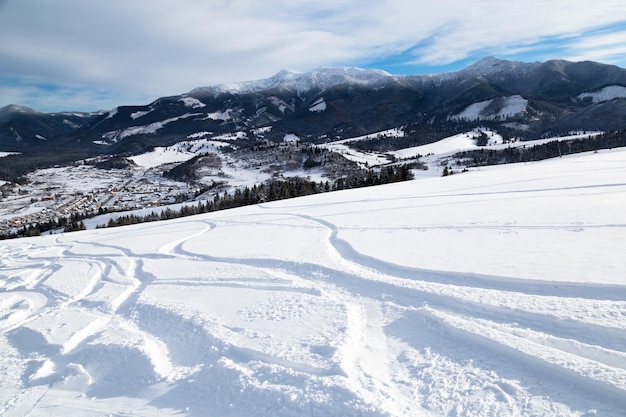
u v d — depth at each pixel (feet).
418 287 22.58
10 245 72.64
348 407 12.41
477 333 15.97
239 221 70.28
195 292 28.12
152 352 18.31
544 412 11.51
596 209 40.14
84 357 18.93
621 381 11.73
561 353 13.74
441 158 572.51
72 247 61.41
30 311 29.73
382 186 118.93
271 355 16.34
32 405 15.84
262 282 28.71
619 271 20.49
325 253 35.45
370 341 17.76
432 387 13.51
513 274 22.09
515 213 43.68
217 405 14.02
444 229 39.70
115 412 14.61
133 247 52.16
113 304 27.73
